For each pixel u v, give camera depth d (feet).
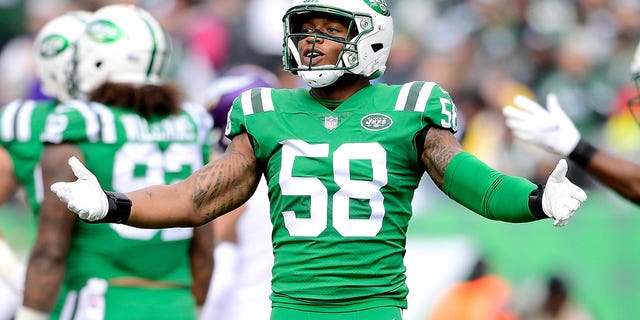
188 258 60.13
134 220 41.39
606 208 89.25
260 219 72.38
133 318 56.85
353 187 42.73
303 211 42.93
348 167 42.75
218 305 71.51
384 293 42.83
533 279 88.12
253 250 72.28
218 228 69.46
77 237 57.16
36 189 59.00
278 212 43.60
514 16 116.88
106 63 58.90
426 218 89.97
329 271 42.50
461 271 88.63
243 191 44.21
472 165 42.22
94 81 59.21
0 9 128.88
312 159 43.06
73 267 57.11
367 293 42.57
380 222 42.91
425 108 43.47
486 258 88.43
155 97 58.54
